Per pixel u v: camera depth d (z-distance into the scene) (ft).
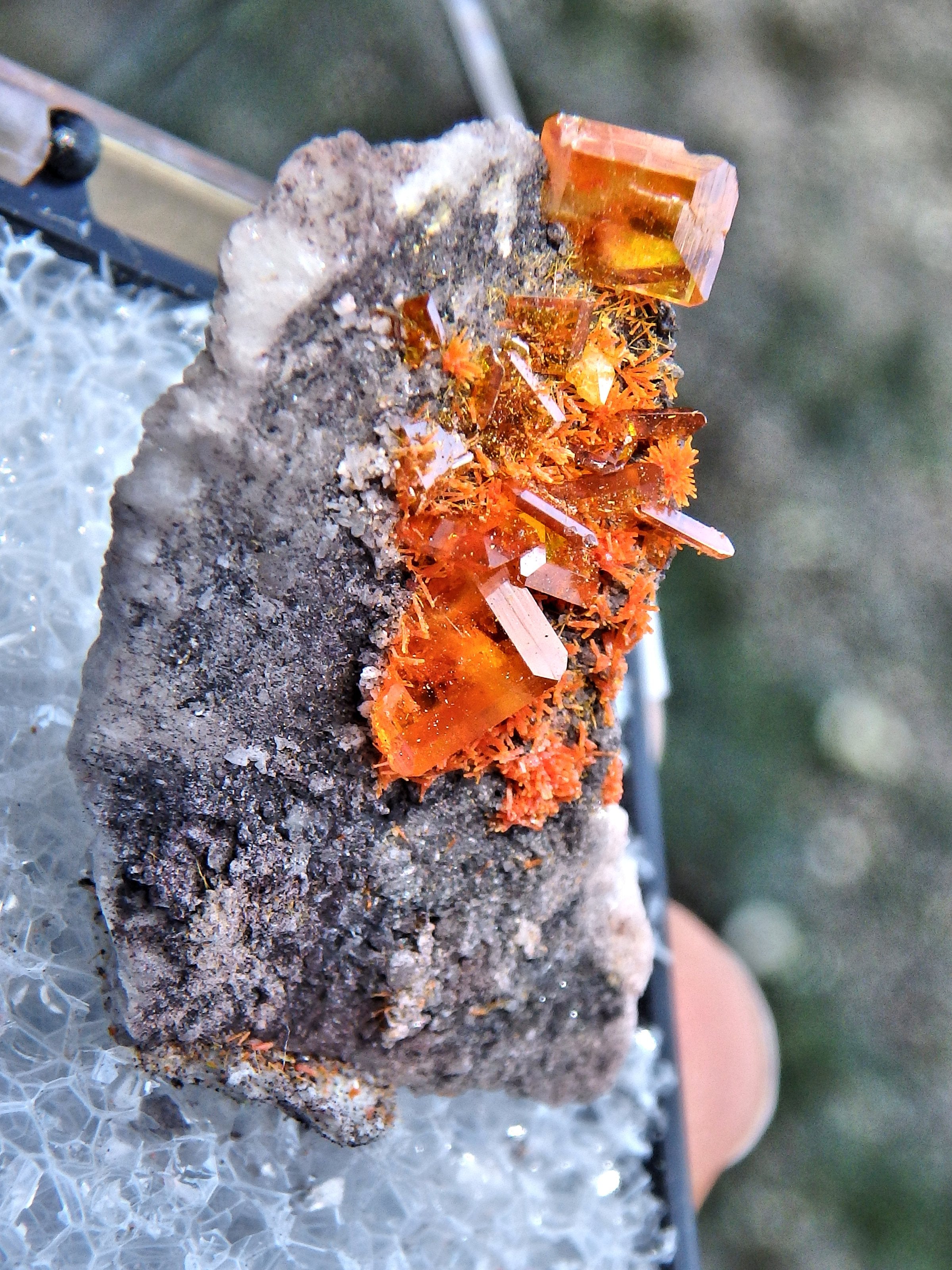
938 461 0.56
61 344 0.25
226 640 0.19
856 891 0.52
